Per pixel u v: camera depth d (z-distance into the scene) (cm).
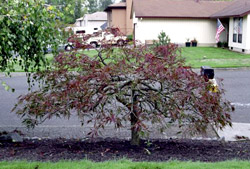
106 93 462
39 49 547
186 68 478
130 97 489
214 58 2009
